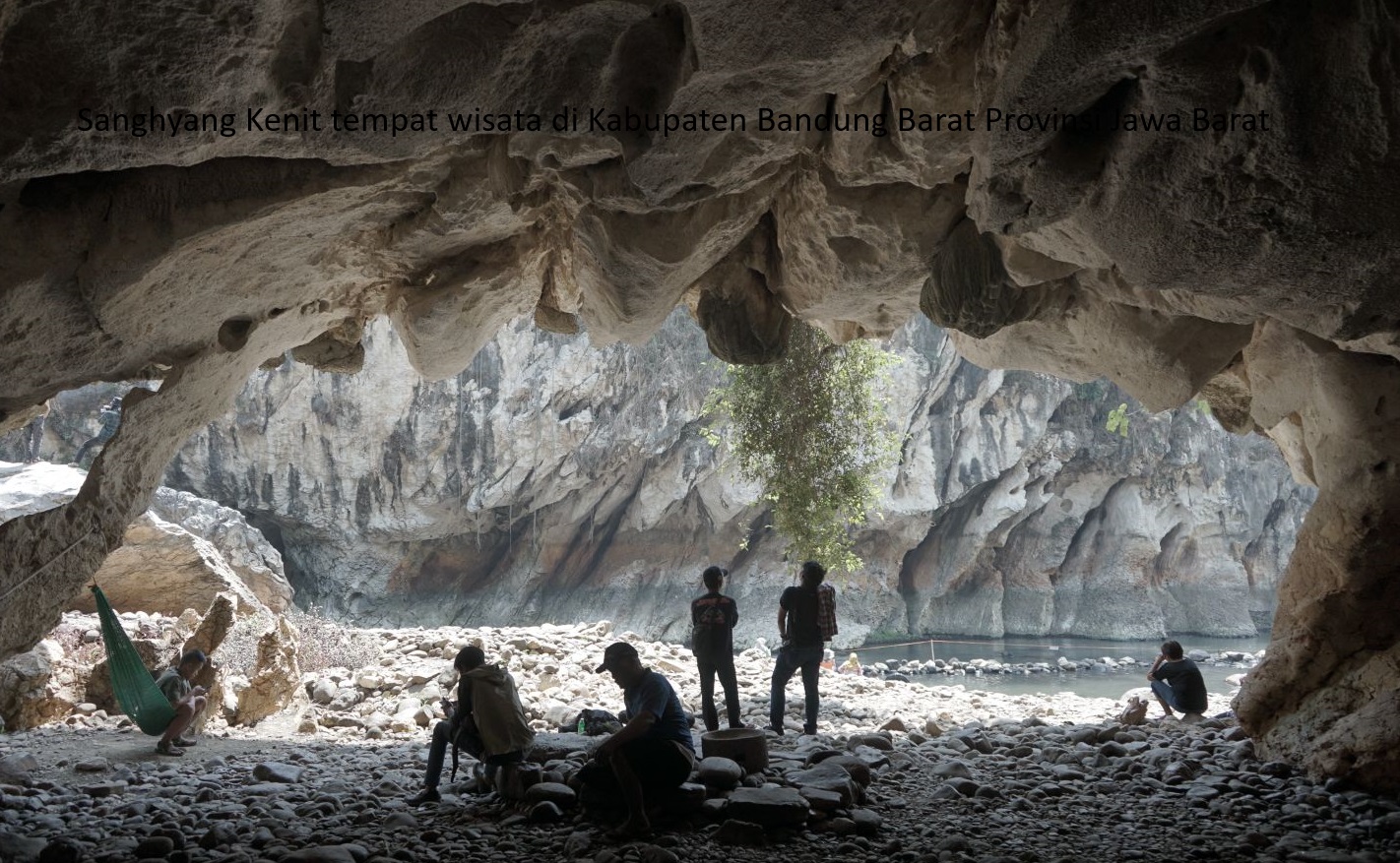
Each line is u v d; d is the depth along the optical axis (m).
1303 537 7.88
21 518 6.87
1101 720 10.78
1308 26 3.82
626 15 4.34
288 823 5.81
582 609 34.06
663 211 6.28
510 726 6.11
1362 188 4.11
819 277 7.09
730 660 8.62
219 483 30.36
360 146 4.66
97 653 10.83
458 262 7.20
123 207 5.25
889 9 4.25
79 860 5.08
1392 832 5.64
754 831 5.33
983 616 35.88
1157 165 4.39
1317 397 7.45
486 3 4.10
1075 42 3.92
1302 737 7.07
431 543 33.44
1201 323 7.10
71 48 3.81
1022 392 33.59
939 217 6.29
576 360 30.72
